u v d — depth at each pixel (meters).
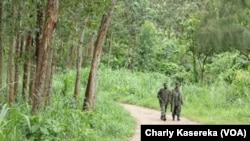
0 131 7.51
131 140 12.57
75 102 15.30
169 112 22.50
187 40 34.38
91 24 16.17
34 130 8.97
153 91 32.06
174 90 18.22
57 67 29.20
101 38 16.59
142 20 41.41
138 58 46.19
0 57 13.63
